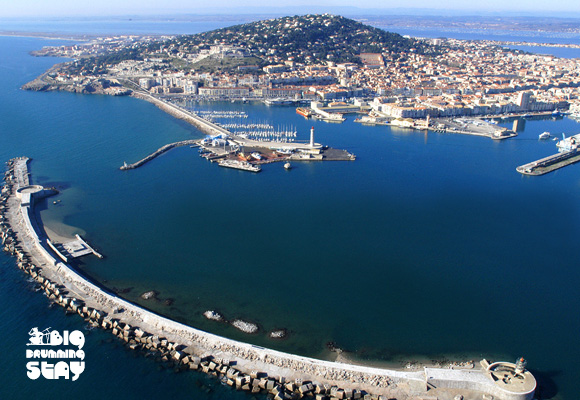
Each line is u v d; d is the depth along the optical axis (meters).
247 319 149.75
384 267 184.12
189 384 122.75
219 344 133.62
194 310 153.62
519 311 156.75
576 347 139.50
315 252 194.88
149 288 165.62
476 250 199.25
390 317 152.50
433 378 121.06
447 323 150.00
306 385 120.62
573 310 157.62
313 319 150.62
